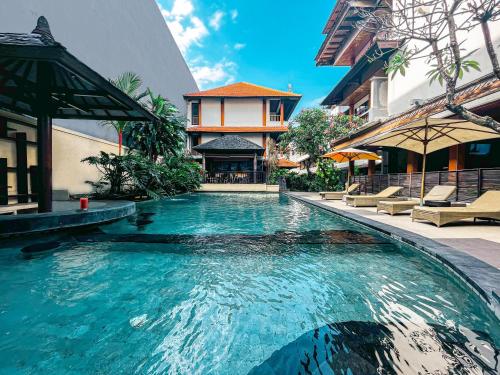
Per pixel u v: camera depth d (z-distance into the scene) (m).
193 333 2.22
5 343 2.06
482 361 1.85
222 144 20.64
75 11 11.71
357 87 18.17
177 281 3.23
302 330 2.25
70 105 6.86
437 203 7.04
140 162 11.58
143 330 2.25
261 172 21.19
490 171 7.29
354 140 15.41
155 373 1.77
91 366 1.82
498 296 2.28
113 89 5.51
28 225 4.97
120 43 16.31
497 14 2.09
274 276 3.38
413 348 1.99
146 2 20.98
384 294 2.87
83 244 4.75
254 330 2.26
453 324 2.30
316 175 20.08
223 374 1.77
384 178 12.41
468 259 3.29
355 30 17.72
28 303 2.69
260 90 27.58
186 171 17.72
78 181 11.36
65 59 4.27
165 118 15.27
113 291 2.96
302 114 19.39
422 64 10.81
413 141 7.86
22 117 8.06
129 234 5.56
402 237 4.64
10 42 4.13
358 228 6.25
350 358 1.91
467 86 8.07
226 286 3.11
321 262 3.86
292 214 8.63
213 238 5.23
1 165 6.85
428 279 3.23
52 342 2.08
